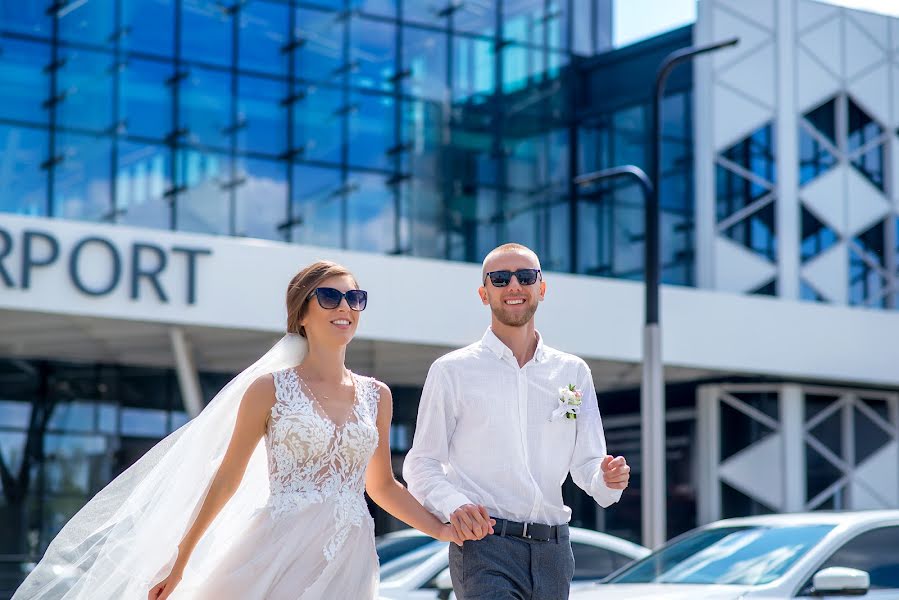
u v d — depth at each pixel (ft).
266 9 92.32
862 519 29.48
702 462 100.63
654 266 64.44
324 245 92.22
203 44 90.22
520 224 98.84
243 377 18.72
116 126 87.10
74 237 73.36
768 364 94.48
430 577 34.14
